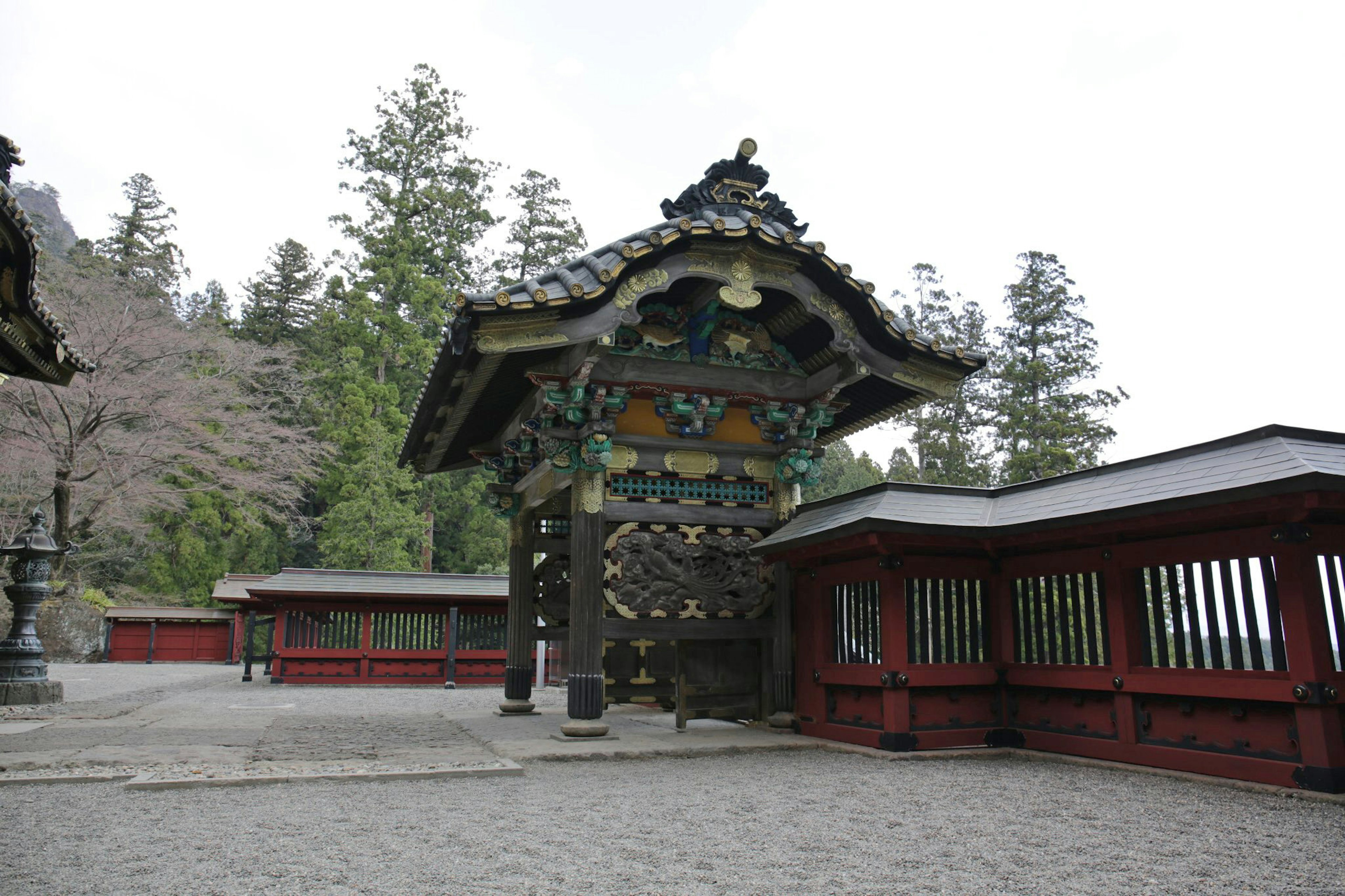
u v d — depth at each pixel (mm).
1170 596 7527
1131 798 6434
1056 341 40562
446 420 12320
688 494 10961
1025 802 6348
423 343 44625
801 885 4266
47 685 14555
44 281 31594
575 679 9922
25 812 5895
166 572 41938
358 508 37656
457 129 50156
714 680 10664
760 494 11289
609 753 8633
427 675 21547
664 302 11109
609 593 10359
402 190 48188
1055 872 4500
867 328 10359
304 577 21594
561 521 14188
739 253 9844
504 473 14117
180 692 18219
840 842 5152
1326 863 4648
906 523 8406
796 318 11078
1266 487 6172
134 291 33938
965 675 8906
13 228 6953
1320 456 6535
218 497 42094
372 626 21656
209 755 8289
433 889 4160
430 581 22297
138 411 31875
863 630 9438
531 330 9180
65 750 8500
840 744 9273
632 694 11672
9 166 7223
